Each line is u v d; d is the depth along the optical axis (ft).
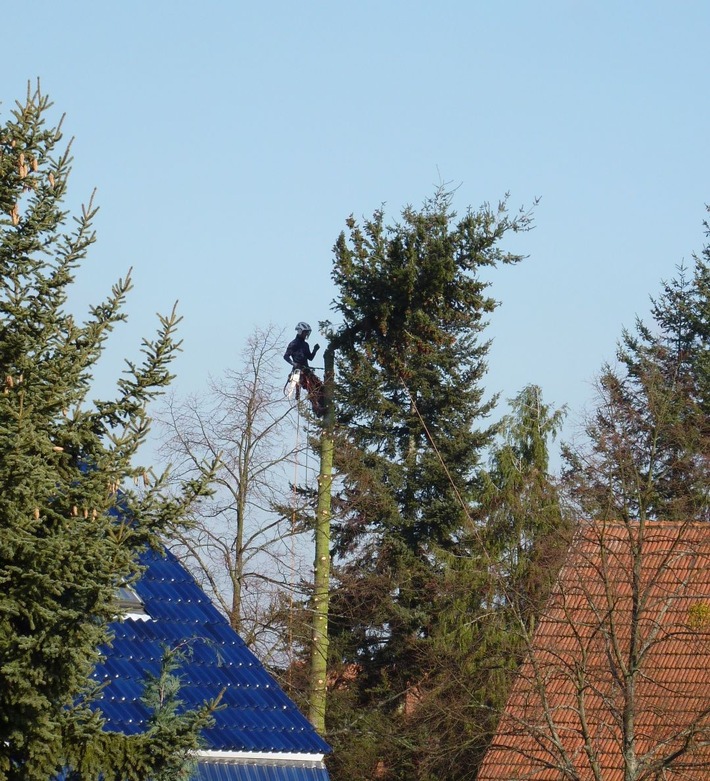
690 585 276.62
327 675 425.69
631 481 257.96
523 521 367.25
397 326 354.74
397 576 430.61
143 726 179.32
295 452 367.45
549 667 257.14
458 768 333.62
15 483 124.98
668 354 365.81
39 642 125.59
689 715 250.37
